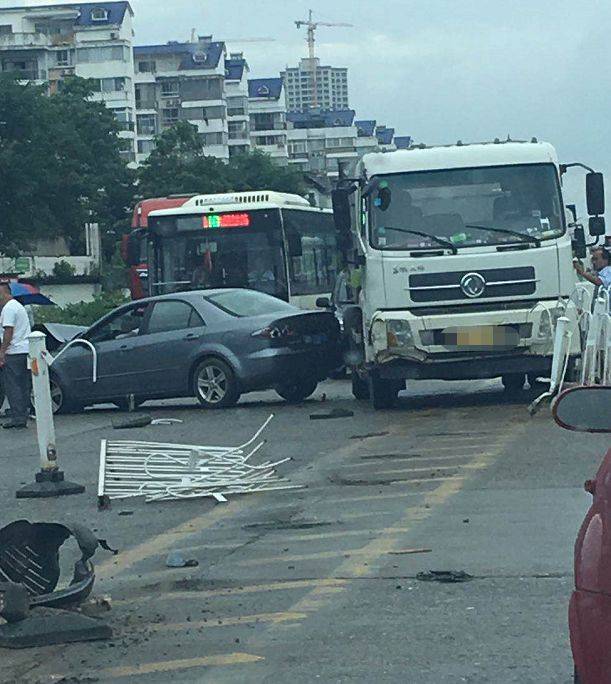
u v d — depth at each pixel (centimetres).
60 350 2250
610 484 437
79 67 13800
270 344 2100
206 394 2141
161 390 2173
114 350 2202
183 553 959
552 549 901
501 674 627
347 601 786
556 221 1827
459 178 1827
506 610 746
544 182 1833
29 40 13450
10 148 7681
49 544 791
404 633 709
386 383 1953
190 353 2144
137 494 1252
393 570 862
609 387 491
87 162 8238
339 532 1006
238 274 2934
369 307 1841
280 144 17062
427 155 1834
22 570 785
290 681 633
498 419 1731
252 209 2939
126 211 9162
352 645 691
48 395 1301
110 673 661
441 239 1817
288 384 2191
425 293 1814
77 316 4650
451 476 1259
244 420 1931
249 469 1326
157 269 2952
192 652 692
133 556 962
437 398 2128
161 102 15062
